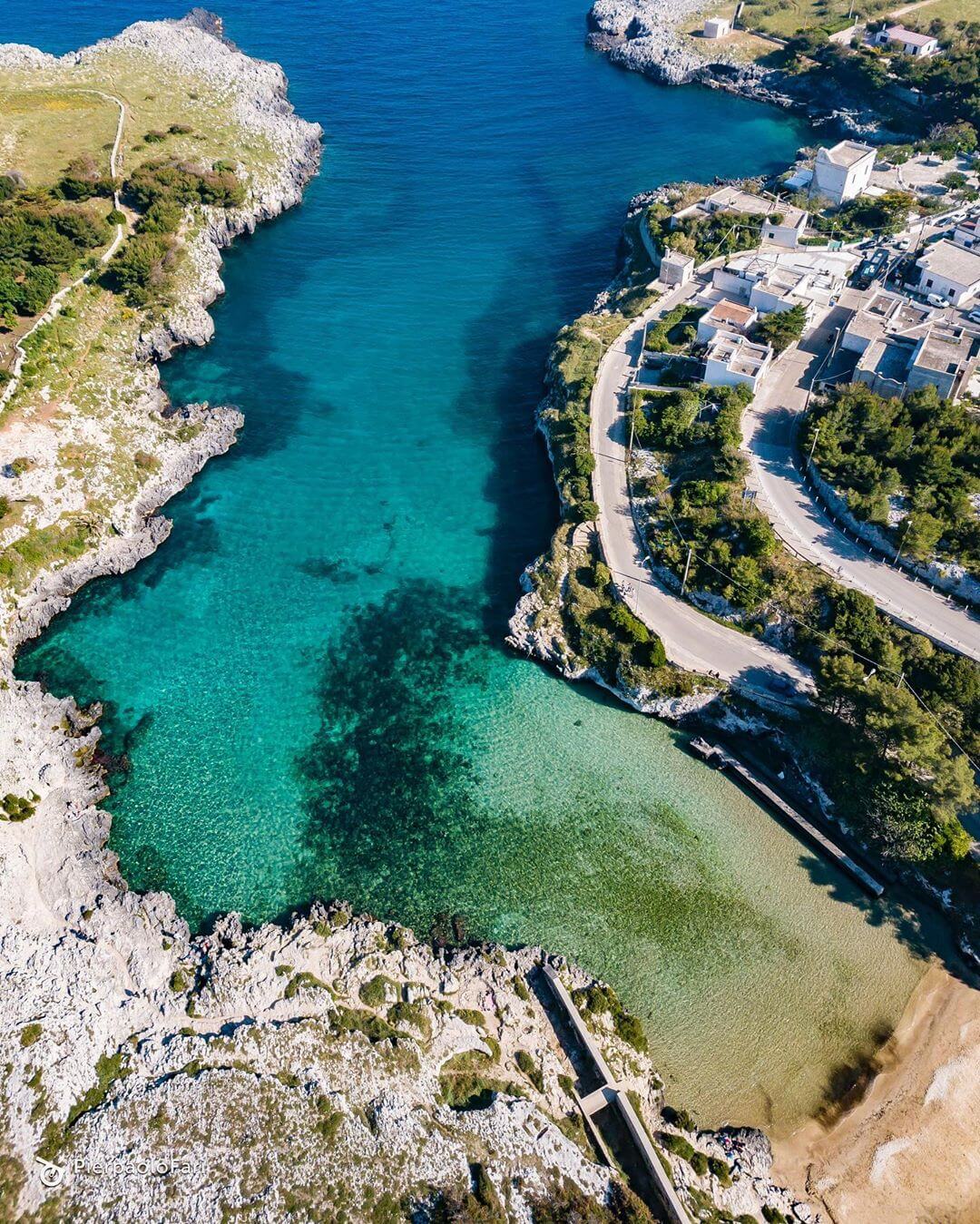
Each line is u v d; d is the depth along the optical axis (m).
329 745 93.00
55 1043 67.75
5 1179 60.44
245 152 179.62
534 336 150.00
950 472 101.06
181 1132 63.34
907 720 81.19
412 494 121.69
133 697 97.31
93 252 144.88
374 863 83.38
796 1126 68.00
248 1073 66.88
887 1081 69.88
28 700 94.94
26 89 181.00
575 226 177.62
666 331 133.25
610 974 75.88
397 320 153.62
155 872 82.75
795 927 78.62
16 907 77.06
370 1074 67.56
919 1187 64.88
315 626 104.81
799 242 147.75
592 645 96.88
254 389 138.25
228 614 106.06
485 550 113.69
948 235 145.62
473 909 80.06
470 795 88.44
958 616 92.56
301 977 73.62
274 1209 59.47
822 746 87.31
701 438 113.38
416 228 177.00
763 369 119.69
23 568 104.31
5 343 123.06
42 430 115.56
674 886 81.44
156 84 192.25
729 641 96.50
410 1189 60.84
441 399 137.62
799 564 97.62
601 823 86.06
